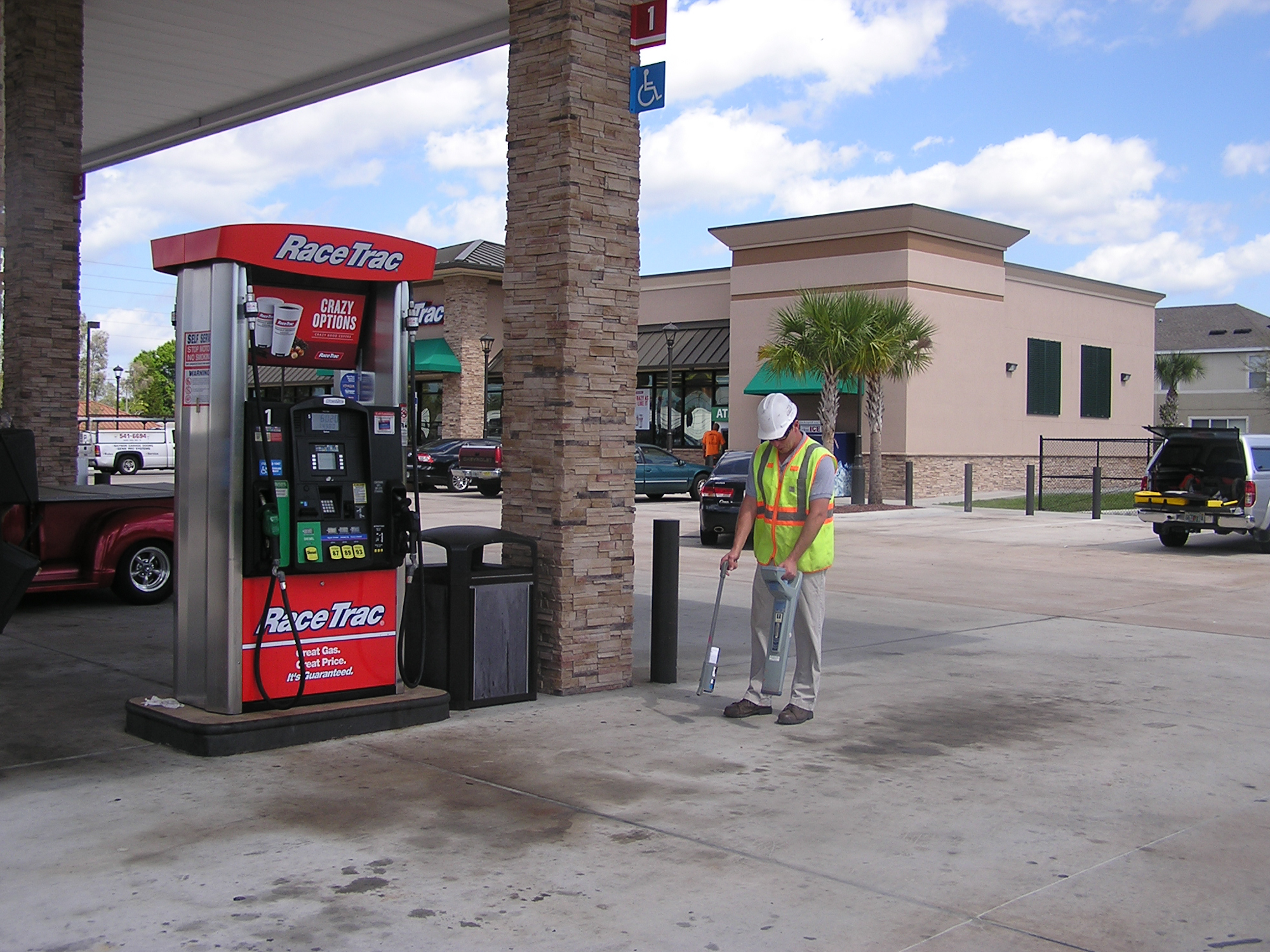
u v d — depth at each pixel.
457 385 37.22
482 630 6.89
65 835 4.62
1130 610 11.54
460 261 36.44
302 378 22.80
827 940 3.75
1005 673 8.32
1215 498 16.94
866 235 29.05
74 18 13.35
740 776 5.59
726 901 4.06
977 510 25.33
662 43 7.28
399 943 3.67
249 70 14.34
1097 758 6.01
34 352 13.63
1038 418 33.59
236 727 5.79
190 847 4.50
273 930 3.76
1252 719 6.94
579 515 7.26
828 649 9.21
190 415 6.09
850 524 21.66
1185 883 4.29
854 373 24.56
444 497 28.64
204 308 5.99
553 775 5.54
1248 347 54.56
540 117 7.27
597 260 7.29
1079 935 3.81
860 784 5.49
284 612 6.07
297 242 5.98
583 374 7.23
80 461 15.73
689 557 16.33
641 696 7.36
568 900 4.04
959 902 4.08
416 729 6.38
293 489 6.00
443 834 4.69
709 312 35.28
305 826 4.77
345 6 11.91
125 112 16.27
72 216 13.79
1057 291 34.31
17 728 6.32
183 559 6.18
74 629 9.54
